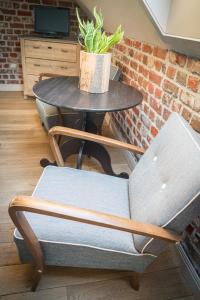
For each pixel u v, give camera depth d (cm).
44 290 115
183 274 126
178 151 95
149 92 174
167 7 111
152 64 166
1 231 142
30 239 88
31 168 199
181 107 132
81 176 128
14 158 210
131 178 126
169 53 141
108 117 287
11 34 334
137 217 99
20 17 325
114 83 191
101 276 123
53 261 100
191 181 79
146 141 184
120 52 237
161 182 98
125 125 232
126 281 122
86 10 296
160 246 92
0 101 326
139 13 135
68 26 316
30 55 311
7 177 187
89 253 95
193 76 119
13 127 261
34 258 97
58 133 132
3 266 123
